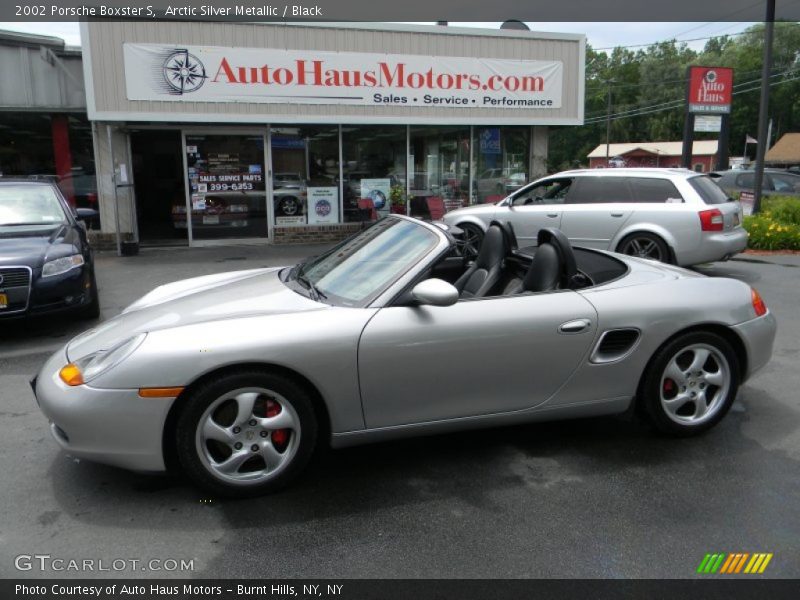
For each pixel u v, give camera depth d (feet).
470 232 32.89
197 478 9.86
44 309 19.83
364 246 12.65
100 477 10.90
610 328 11.45
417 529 9.36
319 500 10.19
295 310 10.57
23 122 39.83
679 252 27.71
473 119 44.01
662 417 12.07
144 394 9.46
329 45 40.34
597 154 249.75
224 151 41.93
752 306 12.63
